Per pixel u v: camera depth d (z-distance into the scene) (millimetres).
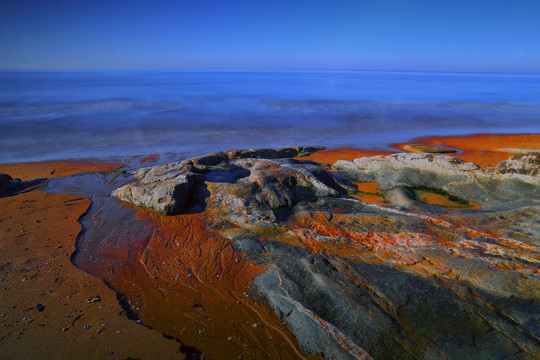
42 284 7336
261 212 10328
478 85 106688
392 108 45031
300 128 30828
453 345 5207
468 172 12695
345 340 5484
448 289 6230
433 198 12258
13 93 59531
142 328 6074
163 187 11383
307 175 12641
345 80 133375
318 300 6293
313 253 7910
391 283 6438
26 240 9328
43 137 25750
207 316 6453
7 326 6055
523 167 11469
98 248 9031
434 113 40906
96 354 5477
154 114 37062
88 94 60031
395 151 22359
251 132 28781
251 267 7852
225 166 13812
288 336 5922
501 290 5977
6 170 17641
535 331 5211
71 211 11406
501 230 8375
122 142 24719
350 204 11102
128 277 7727
